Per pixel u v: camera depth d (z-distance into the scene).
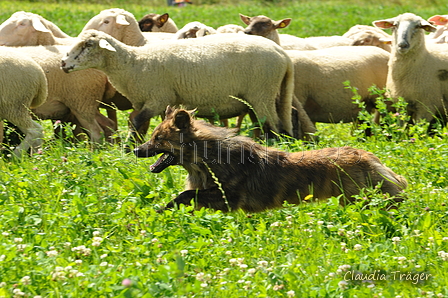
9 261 7.67
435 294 7.37
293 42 20.72
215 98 15.52
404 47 16.48
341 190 10.22
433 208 9.98
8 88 14.14
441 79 17.14
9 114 14.35
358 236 9.21
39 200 9.86
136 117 15.32
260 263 7.82
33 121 14.71
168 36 20.59
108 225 9.22
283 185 10.30
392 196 10.18
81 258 8.16
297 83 17.61
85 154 12.30
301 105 17.31
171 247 8.40
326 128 18.69
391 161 12.23
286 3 53.53
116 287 6.82
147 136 15.38
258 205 10.40
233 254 8.42
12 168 12.05
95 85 16.22
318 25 39.47
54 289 7.10
